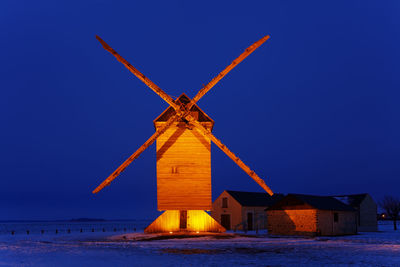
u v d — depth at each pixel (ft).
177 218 127.03
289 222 134.92
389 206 199.11
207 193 125.80
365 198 176.35
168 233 122.93
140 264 59.26
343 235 138.21
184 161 126.82
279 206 138.92
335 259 65.51
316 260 64.18
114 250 79.46
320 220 129.29
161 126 130.31
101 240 112.57
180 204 124.98
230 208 184.34
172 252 75.61
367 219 174.91
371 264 59.67
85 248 84.23
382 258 67.05
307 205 130.31
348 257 68.28
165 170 126.31
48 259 65.36
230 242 98.63
